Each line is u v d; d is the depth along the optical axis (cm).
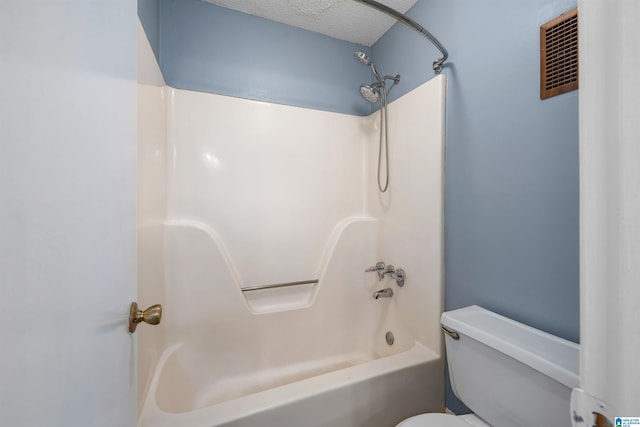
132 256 55
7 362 21
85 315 34
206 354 137
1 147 21
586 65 24
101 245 39
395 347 152
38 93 25
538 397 70
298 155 165
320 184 171
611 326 22
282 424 88
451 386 107
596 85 23
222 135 147
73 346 31
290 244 163
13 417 21
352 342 170
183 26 142
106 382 41
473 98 108
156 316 55
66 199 30
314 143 169
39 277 25
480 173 105
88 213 35
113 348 44
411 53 145
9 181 22
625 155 21
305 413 92
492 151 100
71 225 31
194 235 135
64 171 29
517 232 92
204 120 143
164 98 132
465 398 93
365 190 184
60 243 29
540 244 85
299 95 167
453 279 118
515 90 92
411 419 89
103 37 40
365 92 155
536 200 86
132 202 55
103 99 40
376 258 175
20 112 23
